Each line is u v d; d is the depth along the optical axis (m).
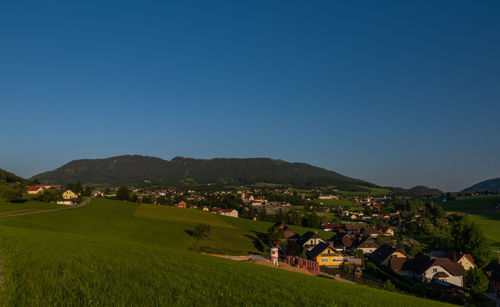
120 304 14.95
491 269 72.75
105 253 30.47
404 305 24.03
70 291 16.31
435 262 67.75
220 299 17.66
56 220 85.12
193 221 118.12
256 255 67.81
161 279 20.81
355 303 21.47
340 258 77.50
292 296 20.48
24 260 23.38
